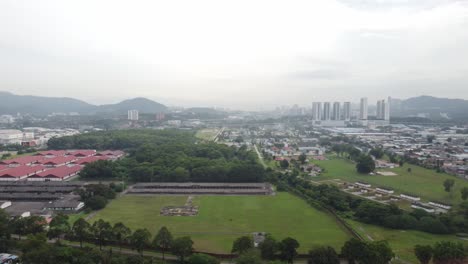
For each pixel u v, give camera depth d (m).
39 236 104.31
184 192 186.75
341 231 130.25
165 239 103.31
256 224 137.00
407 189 198.38
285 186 196.12
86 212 149.88
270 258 100.12
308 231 129.75
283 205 165.38
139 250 106.31
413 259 104.81
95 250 98.38
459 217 137.25
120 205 162.00
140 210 154.12
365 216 142.75
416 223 134.00
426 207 158.50
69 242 115.69
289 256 99.88
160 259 103.81
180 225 134.38
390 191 189.12
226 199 175.12
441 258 95.75
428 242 119.88
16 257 100.38
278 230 130.50
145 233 106.81
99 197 159.00
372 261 93.31
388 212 140.88
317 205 160.25
